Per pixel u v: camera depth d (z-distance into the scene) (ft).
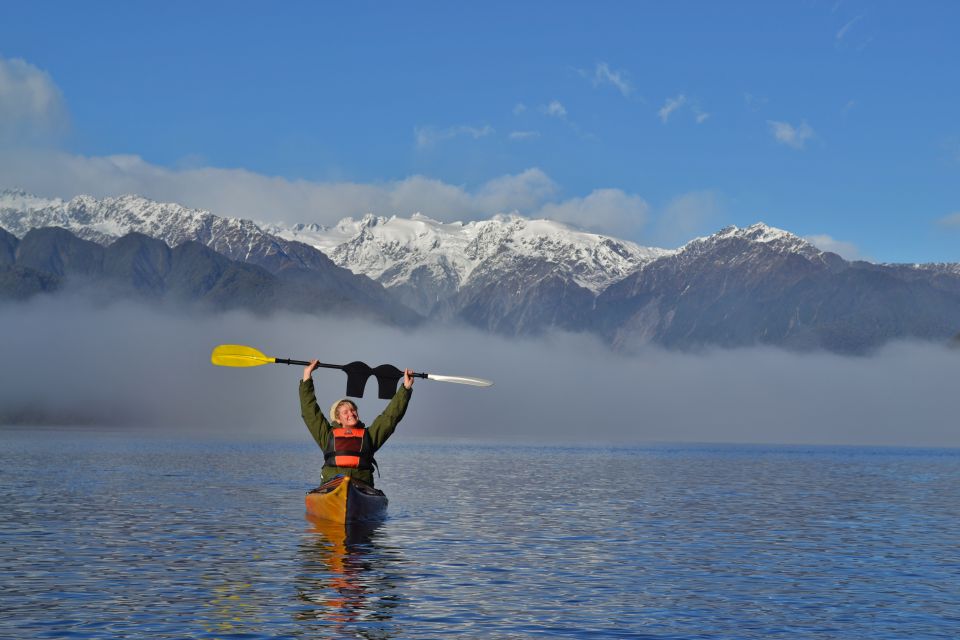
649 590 55.36
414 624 46.44
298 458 241.14
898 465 273.13
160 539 74.33
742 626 46.50
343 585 55.98
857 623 47.19
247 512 94.89
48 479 144.97
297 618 47.42
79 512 94.22
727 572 61.72
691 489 142.51
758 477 184.55
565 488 140.87
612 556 68.28
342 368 84.84
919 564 65.67
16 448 307.78
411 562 64.39
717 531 84.48
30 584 55.52
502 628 45.80
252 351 84.33
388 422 85.76
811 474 201.98
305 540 74.38
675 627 46.21
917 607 51.01
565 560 66.13
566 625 46.50
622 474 189.47
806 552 71.31
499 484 148.56
